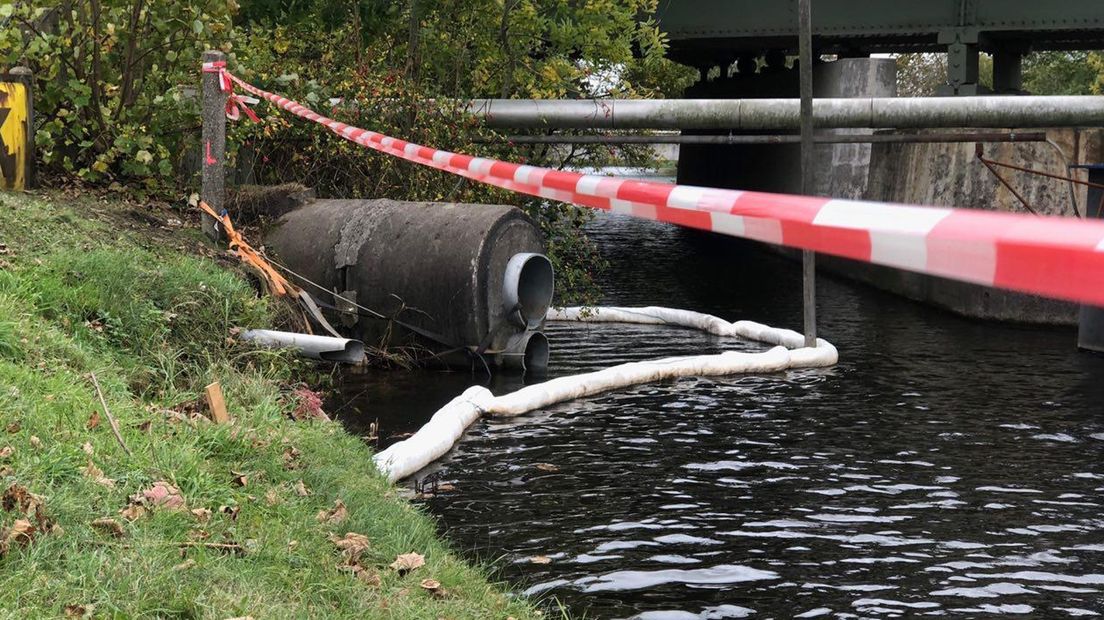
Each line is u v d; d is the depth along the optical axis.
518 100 20.84
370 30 20.16
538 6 21.72
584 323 18.48
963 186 21.34
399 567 5.64
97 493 5.18
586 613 6.22
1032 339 17.33
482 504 8.26
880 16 27.14
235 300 10.49
